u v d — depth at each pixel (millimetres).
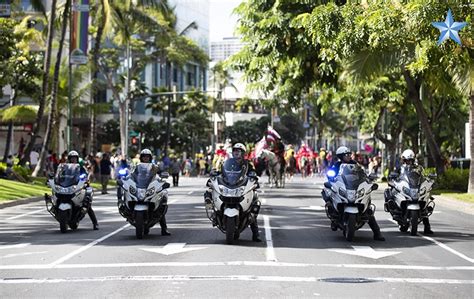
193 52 61688
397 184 17484
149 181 16500
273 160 41312
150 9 50906
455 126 59531
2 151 63906
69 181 18016
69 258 13648
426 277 11680
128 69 55406
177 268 12344
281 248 14977
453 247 15453
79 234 17859
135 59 61188
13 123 54875
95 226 19047
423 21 20250
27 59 47750
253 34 32469
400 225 18141
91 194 18719
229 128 112875
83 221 21500
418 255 14195
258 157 41281
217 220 15586
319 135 109062
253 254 14039
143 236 17234
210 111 99812
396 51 25594
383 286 10812
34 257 13844
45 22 49125
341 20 23484
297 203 28719
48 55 42125
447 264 13102
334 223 16547
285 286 10711
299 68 32906
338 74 33312
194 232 18078
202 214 23453
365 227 19406
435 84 30047
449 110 56688
